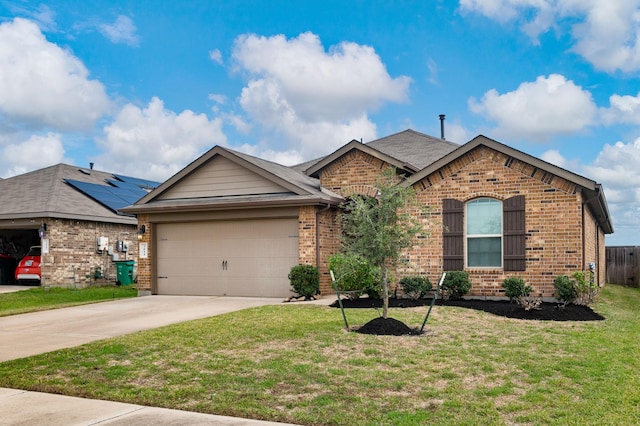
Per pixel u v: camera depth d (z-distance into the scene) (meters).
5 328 11.41
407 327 10.11
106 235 23.48
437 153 19.91
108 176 28.84
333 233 16.84
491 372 7.26
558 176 13.96
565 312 12.03
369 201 10.91
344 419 5.54
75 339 9.97
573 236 13.80
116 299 16.77
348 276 14.11
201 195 17.95
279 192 16.81
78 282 21.97
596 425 5.31
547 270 14.03
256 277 16.80
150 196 18.42
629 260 27.16
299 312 12.45
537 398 6.12
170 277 17.95
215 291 17.31
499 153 14.64
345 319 10.44
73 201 22.75
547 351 8.44
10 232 25.34
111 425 5.44
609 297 18.14
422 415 5.60
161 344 9.16
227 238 17.25
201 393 6.50
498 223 14.75
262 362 7.84
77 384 6.95
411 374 7.18
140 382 7.02
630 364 7.67
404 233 10.27
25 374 7.45
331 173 18.22
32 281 22.66
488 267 14.73
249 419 5.62
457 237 14.96
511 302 13.91
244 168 17.38
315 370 7.38
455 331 10.06
